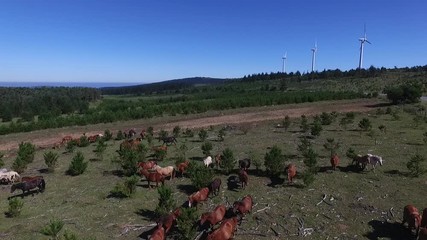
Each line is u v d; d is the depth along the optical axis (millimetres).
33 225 13648
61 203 16031
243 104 51938
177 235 12539
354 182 17078
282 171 18281
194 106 49938
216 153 23797
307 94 59719
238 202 13711
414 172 17812
